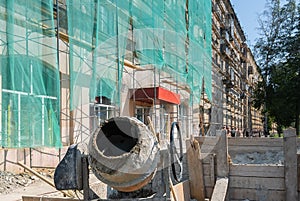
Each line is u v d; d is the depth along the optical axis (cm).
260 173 528
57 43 989
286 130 512
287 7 2806
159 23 1467
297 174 502
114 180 397
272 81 2728
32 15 927
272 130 4303
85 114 1110
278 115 2727
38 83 922
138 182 397
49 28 980
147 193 429
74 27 1042
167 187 414
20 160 913
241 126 3750
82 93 1095
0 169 857
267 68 2792
